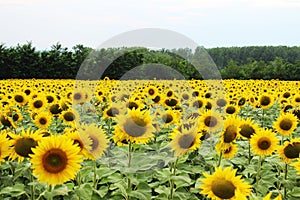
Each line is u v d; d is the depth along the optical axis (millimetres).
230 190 3139
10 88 18938
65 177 3461
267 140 5363
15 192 4781
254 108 13703
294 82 31641
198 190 5254
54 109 9242
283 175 5695
